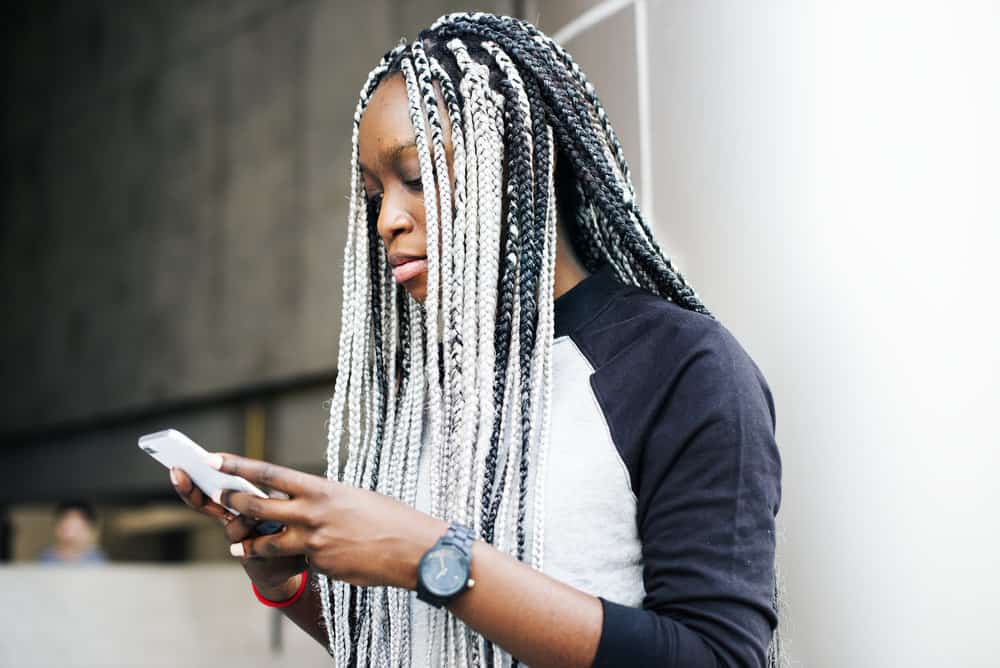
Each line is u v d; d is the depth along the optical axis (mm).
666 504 837
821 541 1339
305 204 4410
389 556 768
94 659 3250
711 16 1608
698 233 1578
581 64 1885
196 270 5000
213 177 4953
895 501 1274
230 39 4934
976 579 1199
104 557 5230
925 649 1230
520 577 775
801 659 1336
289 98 4551
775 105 1486
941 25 1293
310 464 4328
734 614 785
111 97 5703
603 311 962
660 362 892
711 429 839
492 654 879
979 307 1222
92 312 5723
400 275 968
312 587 1090
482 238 919
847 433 1331
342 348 1034
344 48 4266
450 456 913
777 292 1443
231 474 774
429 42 1009
